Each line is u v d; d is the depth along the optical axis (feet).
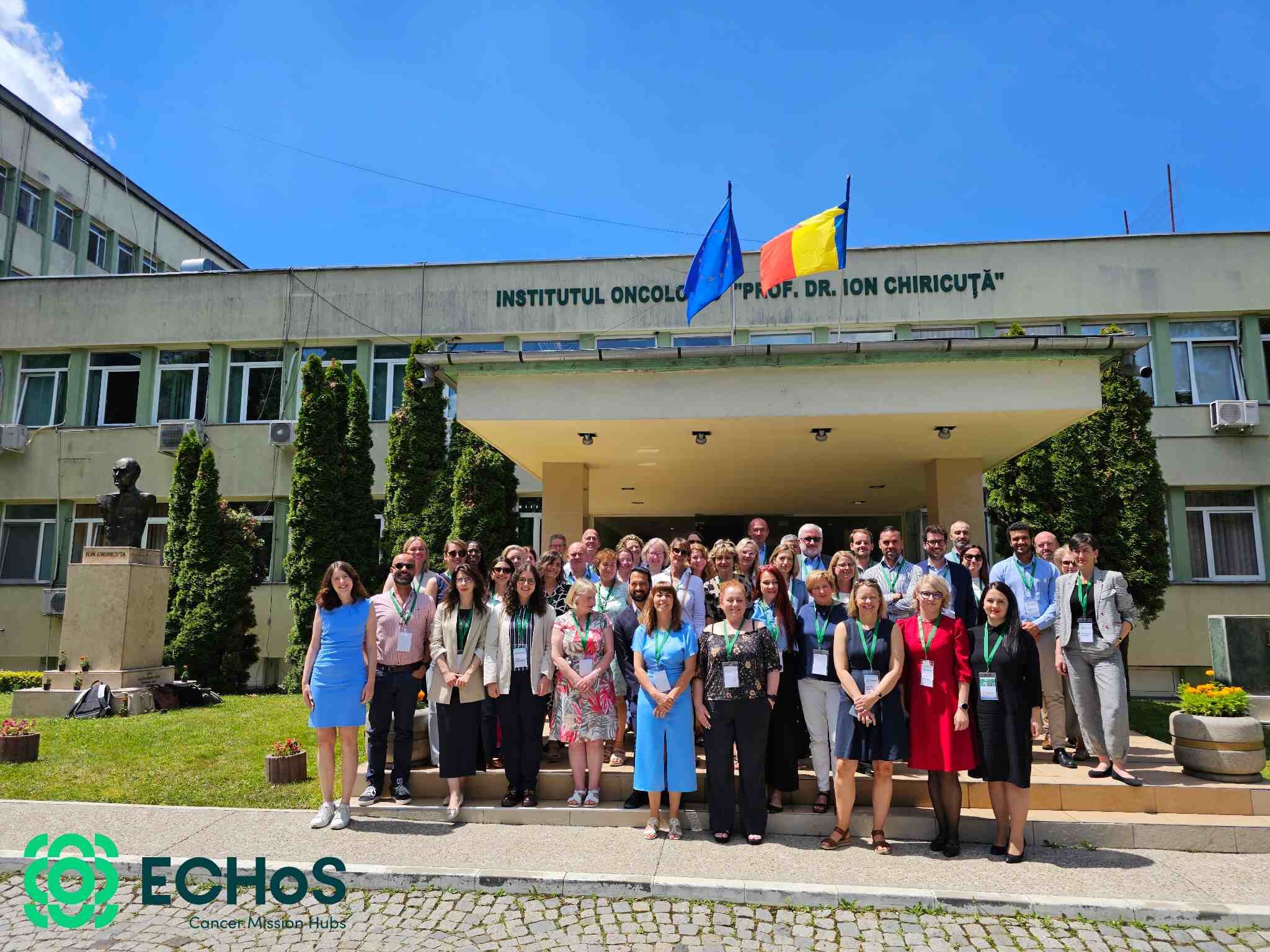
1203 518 50.37
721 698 18.94
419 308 55.93
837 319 52.65
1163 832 18.62
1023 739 17.71
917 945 14.07
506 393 28.73
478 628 21.16
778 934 14.44
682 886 16.05
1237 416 48.96
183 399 57.52
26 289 58.65
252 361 57.36
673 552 22.33
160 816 20.65
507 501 42.06
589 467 38.04
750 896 15.87
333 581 20.39
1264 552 49.57
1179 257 51.70
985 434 30.35
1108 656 20.70
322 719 19.89
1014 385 27.14
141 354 58.13
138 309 57.77
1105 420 40.19
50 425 57.93
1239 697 21.35
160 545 56.03
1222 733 20.53
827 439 31.27
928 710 18.07
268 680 52.75
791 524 57.57
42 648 54.49
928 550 23.21
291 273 57.11
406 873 16.71
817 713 19.99
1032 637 18.31
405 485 43.70
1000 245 52.39
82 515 56.75
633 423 28.81
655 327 53.98
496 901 15.96
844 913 15.33
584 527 36.68
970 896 15.51
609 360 27.68
